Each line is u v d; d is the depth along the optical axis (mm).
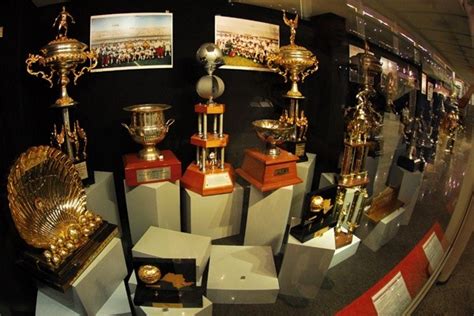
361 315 894
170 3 1318
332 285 1019
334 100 1348
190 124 1510
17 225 792
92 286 897
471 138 1096
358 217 1152
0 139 864
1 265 807
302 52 1283
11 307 826
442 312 983
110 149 1427
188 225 1445
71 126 1296
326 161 1433
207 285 1089
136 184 1271
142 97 1396
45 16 1160
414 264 1015
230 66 1423
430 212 1137
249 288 1079
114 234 1011
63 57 1014
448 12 847
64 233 904
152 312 931
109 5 1257
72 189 1009
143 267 929
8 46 948
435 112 1033
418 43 969
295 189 1433
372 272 1021
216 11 1371
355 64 1175
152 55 1347
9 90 938
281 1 1346
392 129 1121
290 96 1364
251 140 1549
